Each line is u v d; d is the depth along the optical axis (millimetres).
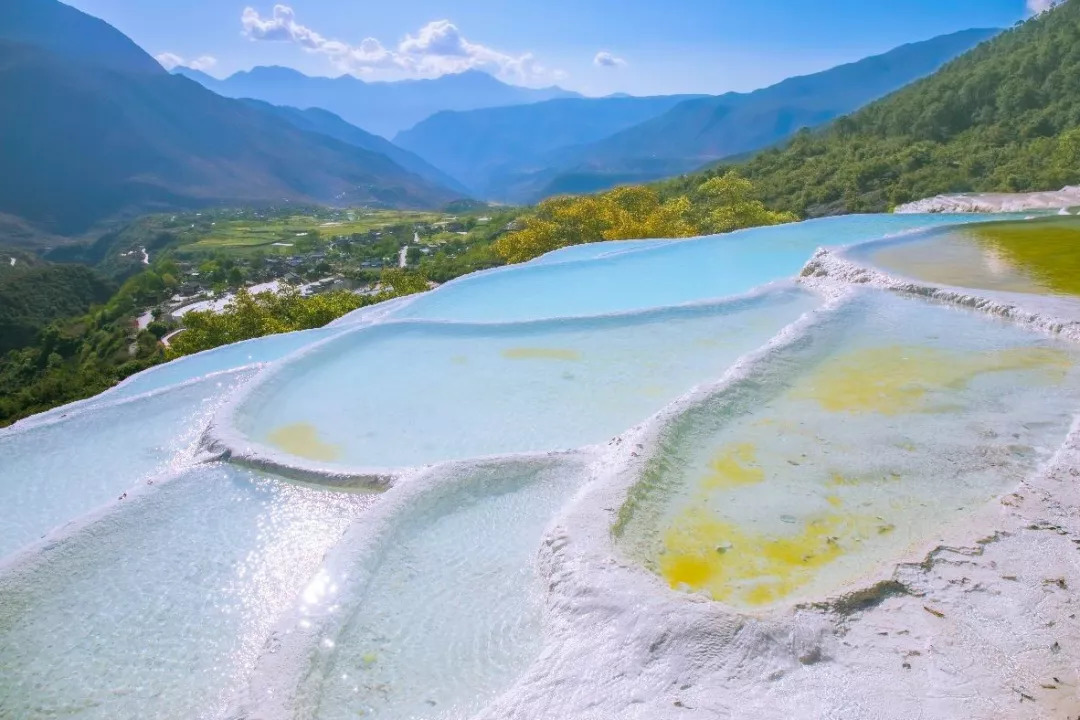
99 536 6434
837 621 4148
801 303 12562
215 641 5266
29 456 8648
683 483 6266
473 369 10508
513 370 10398
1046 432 6719
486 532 6039
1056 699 3506
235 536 6469
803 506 5816
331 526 6535
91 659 5113
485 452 8078
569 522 5395
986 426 6926
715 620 4117
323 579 5309
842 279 12781
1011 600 4207
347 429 8758
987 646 3883
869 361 8789
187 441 9039
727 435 7082
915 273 12164
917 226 20281
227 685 4871
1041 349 8820
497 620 4930
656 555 5285
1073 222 17219
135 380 11898
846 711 3506
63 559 6121
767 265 17281
